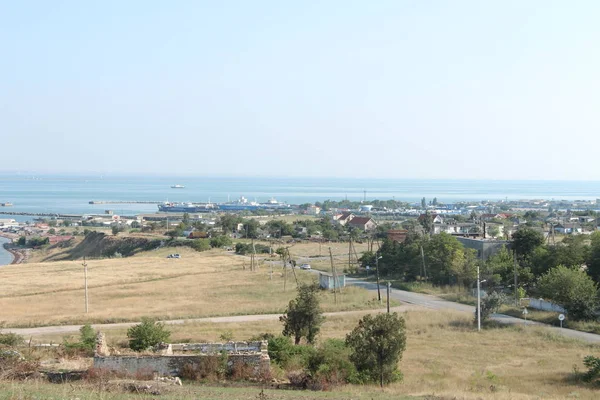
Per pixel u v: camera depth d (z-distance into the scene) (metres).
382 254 114.19
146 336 44.25
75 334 57.06
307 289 49.56
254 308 72.75
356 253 142.00
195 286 94.75
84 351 41.91
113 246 182.25
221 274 110.62
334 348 38.94
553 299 68.75
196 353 36.66
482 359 47.59
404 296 85.19
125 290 90.69
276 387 32.75
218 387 30.88
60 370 32.38
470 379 39.84
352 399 28.61
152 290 90.50
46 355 39.78
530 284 83.81
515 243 93.69
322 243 177.38
